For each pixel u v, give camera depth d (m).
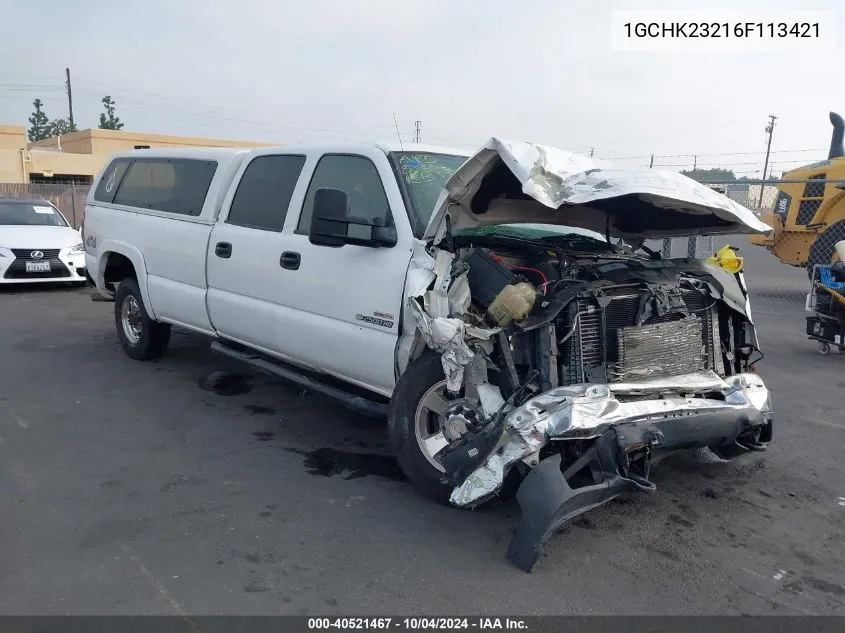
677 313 4.11
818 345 8.82
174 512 3.99
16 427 5.27
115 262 7.36
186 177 6.38
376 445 5.12
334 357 4.74
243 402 6.00
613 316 3.90
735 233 4.61
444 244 4.14
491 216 4.36
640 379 3.89
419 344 4.19
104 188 7.55
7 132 31.14
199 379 6.64
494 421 3.74
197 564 3.46
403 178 4.51
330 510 4.08
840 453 5.16
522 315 3.75
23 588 3.21
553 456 3.55
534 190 3.49
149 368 6.97
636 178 3.74
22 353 7.50
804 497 4.41
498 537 3.81
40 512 3.94
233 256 5.57
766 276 15.38
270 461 4.77
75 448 4.89
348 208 4.59
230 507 4.08
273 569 3.44
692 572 3.51
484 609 3.16
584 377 3.80
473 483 3.66
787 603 3.26
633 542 3.80
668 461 4.96
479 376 3.88
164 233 6.39
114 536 3.70
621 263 4.24
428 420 4.22
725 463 4.93
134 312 7.22
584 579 3.42
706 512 4.18
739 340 4.54
